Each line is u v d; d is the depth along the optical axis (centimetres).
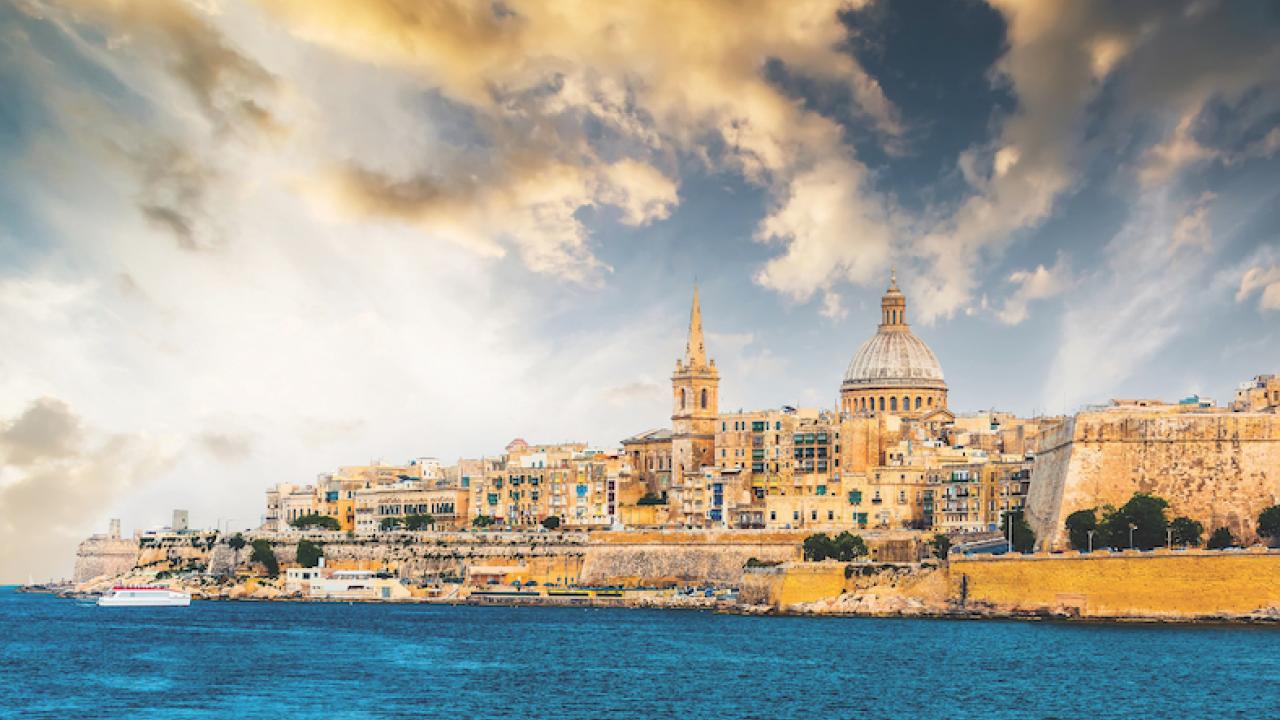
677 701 19912
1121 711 19200
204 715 18888
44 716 18862
